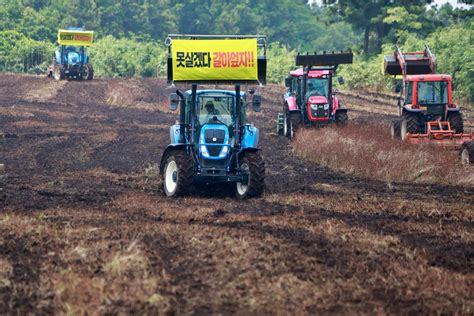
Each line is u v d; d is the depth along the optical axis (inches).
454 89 4680.1
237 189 1690.5
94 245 1137.4
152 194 1689.2
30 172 2017.7
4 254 1097.4
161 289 948.6
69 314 862.5
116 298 912.3
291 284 973.2
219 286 966.4
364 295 950.4
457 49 4726.9
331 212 1494.8
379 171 2010.3
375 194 1729.8
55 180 1856.5
